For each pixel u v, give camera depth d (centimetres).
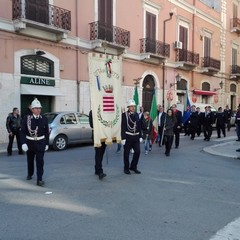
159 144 1416
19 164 969
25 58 1616
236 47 3594
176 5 2627
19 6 1510
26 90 1584
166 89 2542
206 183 754
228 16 3425
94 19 1930
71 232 450
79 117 1420
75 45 1823
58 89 1739
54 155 1152
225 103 3394
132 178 784
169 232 455
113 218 507
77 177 785
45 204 574
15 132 1180
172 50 2600
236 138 1809
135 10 2228
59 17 1688
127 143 831
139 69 2281
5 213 527
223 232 459
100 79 807
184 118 1933
